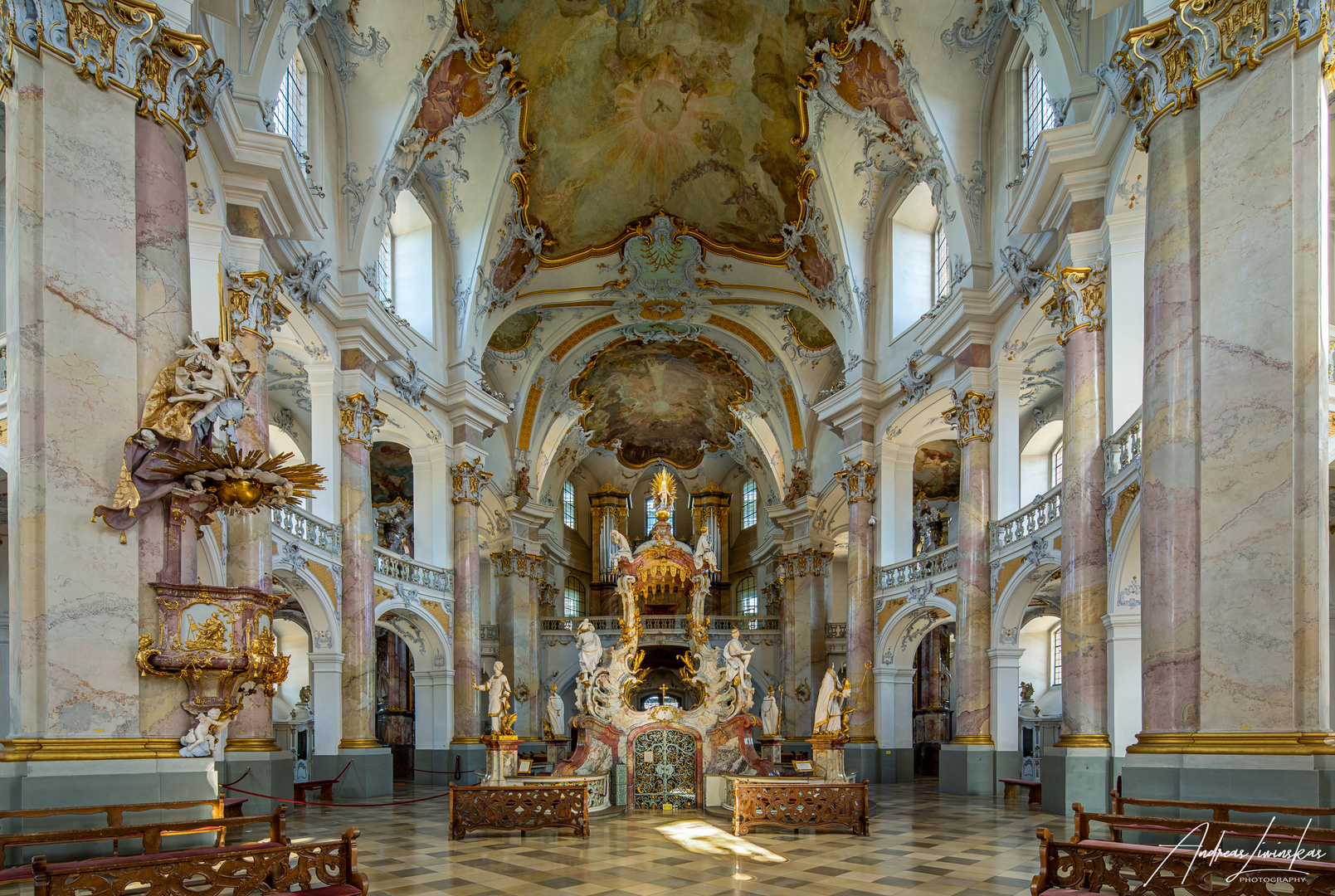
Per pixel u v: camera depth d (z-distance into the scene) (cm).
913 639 2208
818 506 2995
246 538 1236
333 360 1700
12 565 696
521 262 2423
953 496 2936
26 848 648
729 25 2027
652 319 2859
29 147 730
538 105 2138
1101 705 1228
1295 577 708
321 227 1509
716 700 1514
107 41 771
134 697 725
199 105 873
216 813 732
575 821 1109
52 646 692
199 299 1169
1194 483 776
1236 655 722
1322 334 733
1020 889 759
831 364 2877
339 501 1705
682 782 1477
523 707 3016
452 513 2192
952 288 1850
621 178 2434
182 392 774
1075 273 1277
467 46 1834
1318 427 719
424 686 2109
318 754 1627
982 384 1767
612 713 1493
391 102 1752
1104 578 1248
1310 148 746
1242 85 775
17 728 680
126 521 734
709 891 761
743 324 2880
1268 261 747
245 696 784
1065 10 1301
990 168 1767
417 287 2156
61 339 724
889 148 2016
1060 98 1327
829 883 795
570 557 3925
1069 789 1209
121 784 697
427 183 2111
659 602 3706
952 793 1723
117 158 770
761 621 3456
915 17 1712
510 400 2948
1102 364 1267
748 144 2298
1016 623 1700
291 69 1588
